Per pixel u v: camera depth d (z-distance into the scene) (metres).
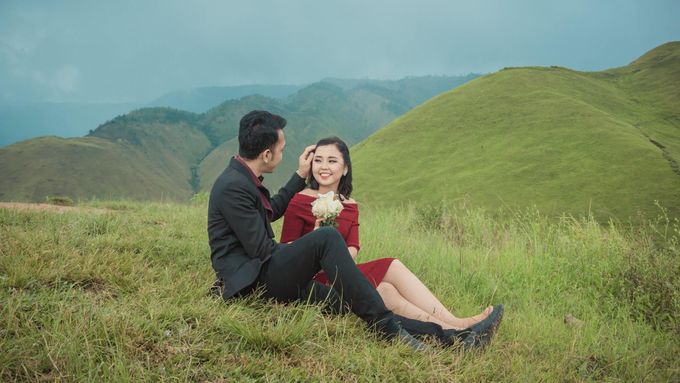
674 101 72.25
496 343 3.61
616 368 3.53
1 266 3.63
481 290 5.64
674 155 47.97
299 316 3.47
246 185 3.53
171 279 3.98
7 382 2.32
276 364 2.76
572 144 52.88
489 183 49.06
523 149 54.72
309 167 4.34
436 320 3.67
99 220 5.94
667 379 3.36
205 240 5.78
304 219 4.21
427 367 2.94
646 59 94.38
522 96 70.19
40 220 5.91
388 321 3.35
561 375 3.20
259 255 3.48
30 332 2.71
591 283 6.36
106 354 2.65
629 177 43.22
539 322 4.54
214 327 3.10
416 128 70.44
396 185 56.06
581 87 76.62
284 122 3.75
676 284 5.31
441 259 6.63
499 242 9.20
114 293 3.54
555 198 42.50
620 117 66.62
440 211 11.90
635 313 5.20
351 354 3.01
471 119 67.81
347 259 3.39
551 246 7.80
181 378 2.52
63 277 3.61
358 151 70.19
